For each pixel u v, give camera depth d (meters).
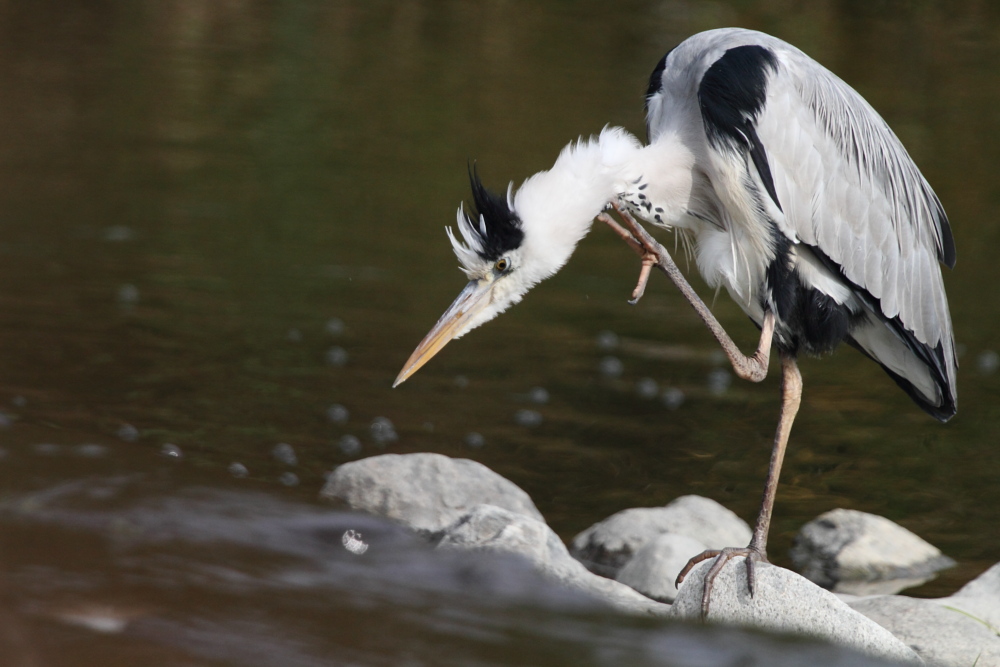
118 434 9.63
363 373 11.59
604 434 10.70
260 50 28.48
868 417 11.57
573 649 6.59
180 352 11.70
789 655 6.79
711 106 8.14
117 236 15.17
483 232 8.30
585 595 7.44
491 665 6.25
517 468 9.91
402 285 14.14
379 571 7.49
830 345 8.77
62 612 6.23
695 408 11.44
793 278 8.52
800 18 34.06
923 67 29.08
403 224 16.53
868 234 8.69
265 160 19.39
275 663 5.94
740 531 8.95
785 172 8.29
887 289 8.79
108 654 5.80
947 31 33.19
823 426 11.29
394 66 27.41
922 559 8.80
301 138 20.92
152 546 7.39
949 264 9.45
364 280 14.25
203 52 27.77
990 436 11.11
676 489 9.76
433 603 7.04
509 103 23.95
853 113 8.74
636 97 24.91
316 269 14.51
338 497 8.80
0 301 12.62
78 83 23.81
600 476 9.91
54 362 11.14
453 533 8.07
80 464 8.71
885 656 6.88
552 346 12.82
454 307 8.39
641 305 14.33
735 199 8.24
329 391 11.09
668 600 8.18
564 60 28.58
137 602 6.49
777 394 11.93
